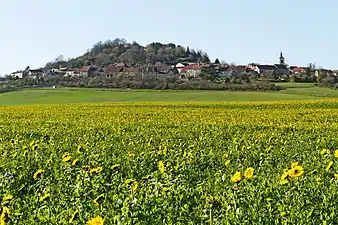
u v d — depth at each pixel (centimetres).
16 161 1155
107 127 2372
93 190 820
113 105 5069
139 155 1237
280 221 640
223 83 9025
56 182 954
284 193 761
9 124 2694
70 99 7719
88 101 7350
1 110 4281
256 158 1294
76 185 839
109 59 18688
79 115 3553
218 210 682
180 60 19238
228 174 1008
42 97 8181
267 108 4497
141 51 19075
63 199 772
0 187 924
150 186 803
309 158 1230
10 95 8650
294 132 2102
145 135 1905
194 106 4819
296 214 652
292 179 787
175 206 717
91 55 19350
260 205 686
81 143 1569
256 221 636
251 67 16700
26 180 1016
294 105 4694
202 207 696
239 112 3822
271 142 1623
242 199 699
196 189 822
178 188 788
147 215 646
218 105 4838
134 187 743
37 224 645
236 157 1300
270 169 1077
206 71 14238
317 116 3341
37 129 2300
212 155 1286
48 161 1135
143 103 5456
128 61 18212
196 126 2414
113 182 909
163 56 19162
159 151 1264
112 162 1170
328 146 1574
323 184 816
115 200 717
